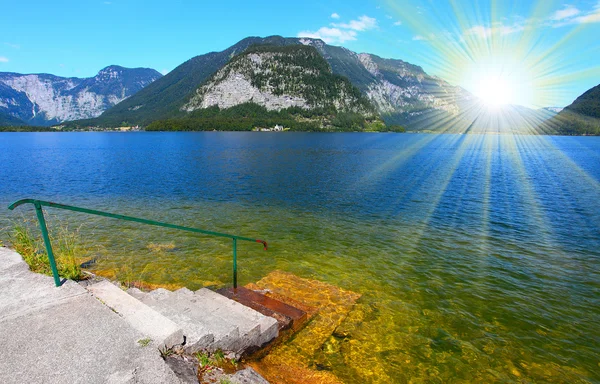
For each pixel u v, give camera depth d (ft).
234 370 20.29
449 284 42.73
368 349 28.09
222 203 91.50
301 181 133.18
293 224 71.46
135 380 14.08
